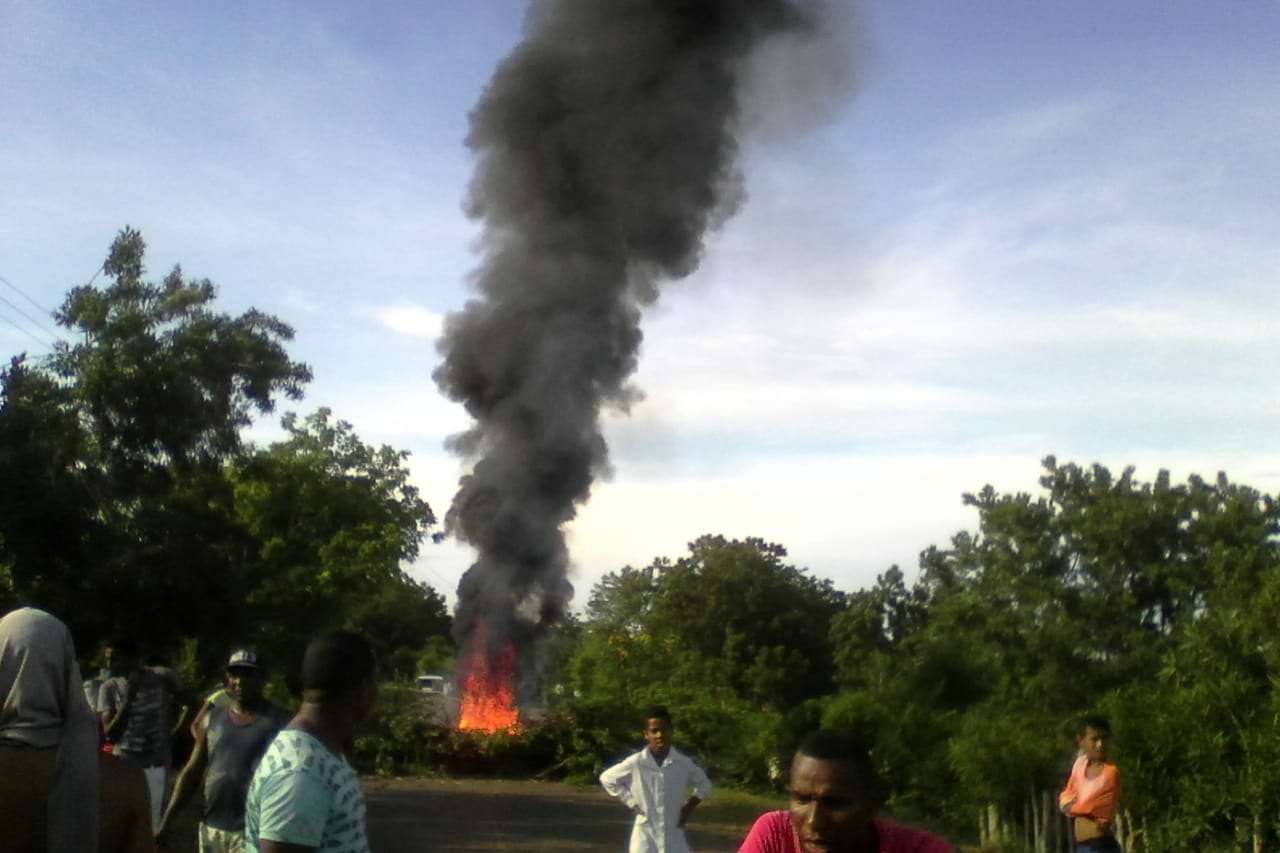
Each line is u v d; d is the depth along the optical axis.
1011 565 21.86
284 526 26.84
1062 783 15.53
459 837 14.03
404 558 30.98
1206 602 20.44
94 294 17.52
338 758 3.67
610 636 30.88
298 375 18.83
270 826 3.48
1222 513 20.92
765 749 22.48
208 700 6.80
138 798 3.95
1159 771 12.20
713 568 52.22
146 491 16.84
